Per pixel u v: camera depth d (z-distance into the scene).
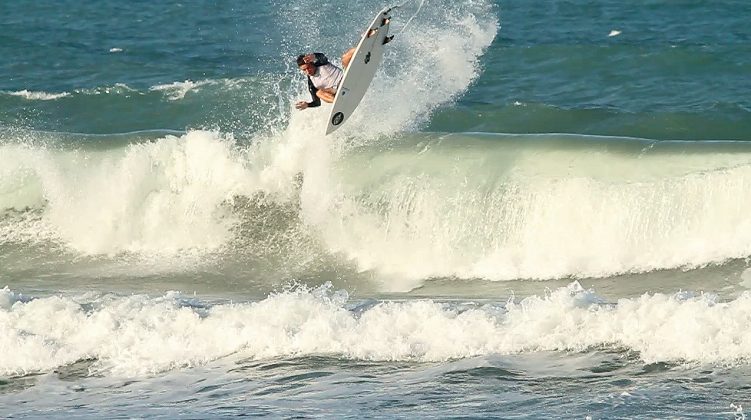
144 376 42.16
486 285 54.81
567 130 70.06
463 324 42.69
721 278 51.75
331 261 59.31
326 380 40.19
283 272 58.91
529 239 56.81
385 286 56.25
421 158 60.94
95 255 62.62
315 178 61.62
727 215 54.00
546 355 40.88
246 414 36.88
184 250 62.00
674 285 51.75
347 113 56.22
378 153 61.97
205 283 57.94
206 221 62.47
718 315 40.53
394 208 59.53
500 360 40.69
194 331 44.50
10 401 40.47
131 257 62.03
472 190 58.56
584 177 57.03
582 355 40.56
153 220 63.22
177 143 64.31
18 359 43.75
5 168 66.00
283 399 38.56
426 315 43.44
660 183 55.53
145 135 68.62
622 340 41.06
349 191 60.62
